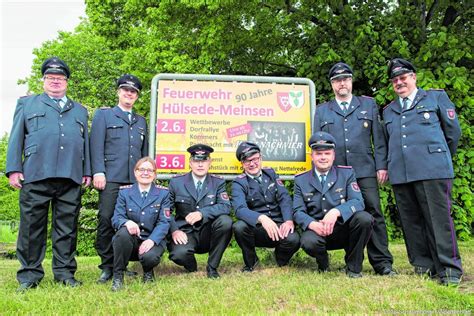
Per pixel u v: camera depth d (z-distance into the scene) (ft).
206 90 20.18
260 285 14.87
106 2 47.19
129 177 17.31
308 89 20.75
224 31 37.40
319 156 16.92
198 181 18.07
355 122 17.57
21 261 15.44
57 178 15.67
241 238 17.26
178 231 17.24
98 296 13.75
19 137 15.74
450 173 15.31
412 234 16.25
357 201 16.40
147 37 45.85
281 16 38.04
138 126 18.13
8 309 12.35
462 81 28.50
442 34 29.30
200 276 17.01
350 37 32.65
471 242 28.99
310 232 16.57
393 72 16.29
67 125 16.07
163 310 12.19
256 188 18.06
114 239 15.28
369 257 17.06
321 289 13.92
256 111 20.35
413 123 15.87
